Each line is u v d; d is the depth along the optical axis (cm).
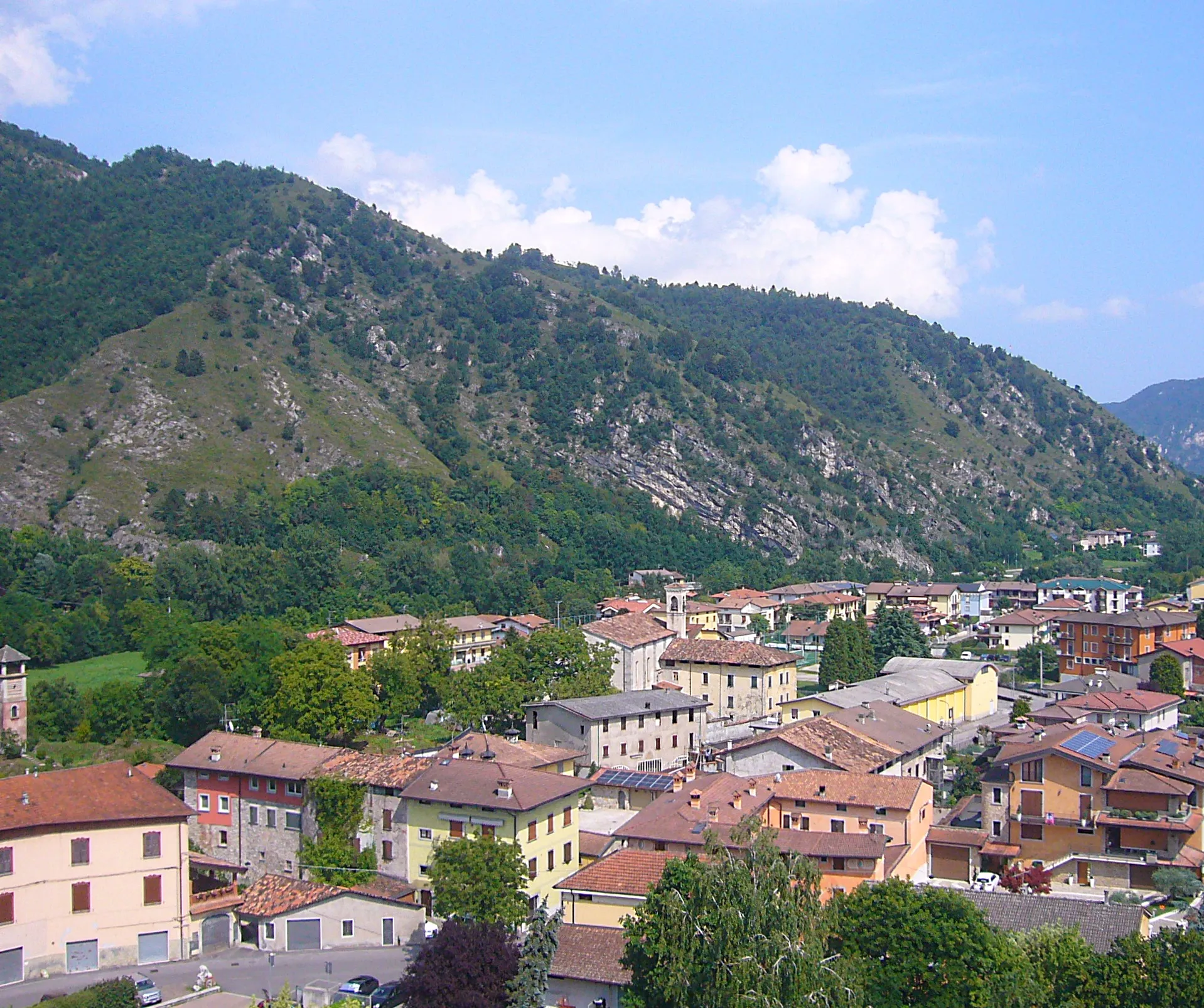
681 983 5094
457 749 10225
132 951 7631
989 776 9619
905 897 5972
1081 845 8931
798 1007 4828
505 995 6181
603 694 14238
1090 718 12306
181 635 15488
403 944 8031
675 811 8456
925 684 14550
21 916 7256
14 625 17500
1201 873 8519
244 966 7612
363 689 13025
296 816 9319
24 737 13450
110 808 7694
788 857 5541
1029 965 5812
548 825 8619
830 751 9981
